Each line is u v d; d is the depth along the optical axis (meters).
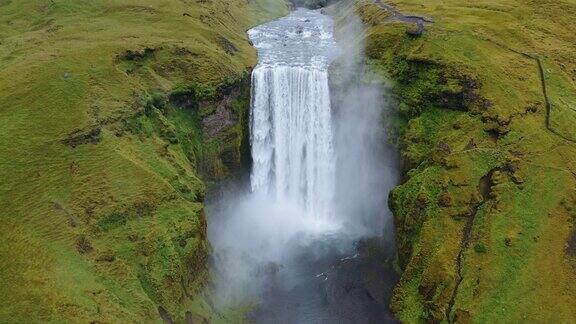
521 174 58.88
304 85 77.81
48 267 43.88
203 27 86.88
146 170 56.12
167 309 48.44
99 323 41.12
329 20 120.38
